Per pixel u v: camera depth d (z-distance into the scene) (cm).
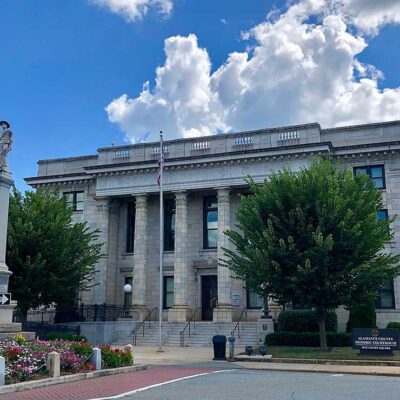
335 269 2659
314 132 3981
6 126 2248
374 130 3984
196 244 4288
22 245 3338
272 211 2784
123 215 4606
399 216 3734
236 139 4175
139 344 3688
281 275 2686
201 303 4191
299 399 1278
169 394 1362
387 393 1405
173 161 4203
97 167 4450
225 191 4091
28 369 1534
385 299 3675
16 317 3556
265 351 2573
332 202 2631
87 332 3712
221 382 1642
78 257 3625
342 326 3681
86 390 1432
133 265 4422
